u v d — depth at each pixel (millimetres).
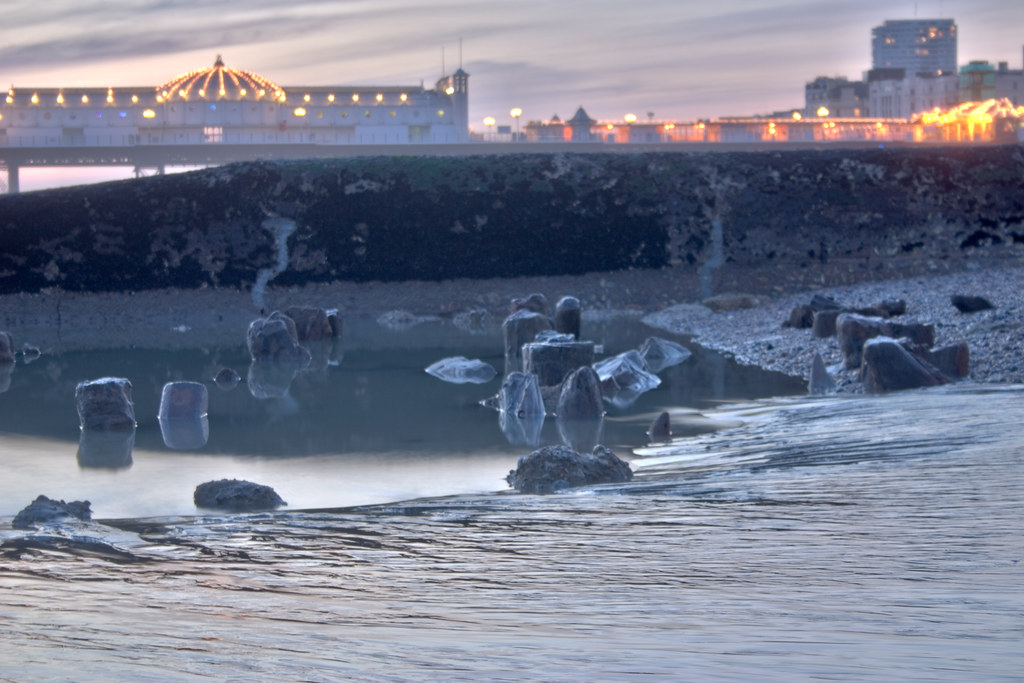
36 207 63812
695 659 5438
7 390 32062
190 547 11055
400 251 63250
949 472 13258
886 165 69562
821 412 22672
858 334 29719
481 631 6422
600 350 39781
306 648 5883
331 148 149000
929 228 65000
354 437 23203
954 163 69625
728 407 25891
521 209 65875
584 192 67188
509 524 11766
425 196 66625
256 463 20375
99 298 59094
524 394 26156
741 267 62062
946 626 6082
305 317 46062
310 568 9586
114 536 12047
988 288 48969
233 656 5723
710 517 11250
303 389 31375
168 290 60438
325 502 16703
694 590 7699
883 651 5484
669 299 59594
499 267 62562
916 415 19953
